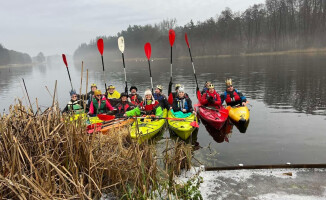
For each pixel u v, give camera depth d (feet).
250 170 11.63
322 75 52.13
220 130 21.86
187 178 11.29
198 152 17.04
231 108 25.49
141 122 20.47
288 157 15.48
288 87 41.27
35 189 7.40
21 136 8.80
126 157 10.57
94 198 9.00
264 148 17.13
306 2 192.95
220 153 16.66
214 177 11.23
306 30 193.06
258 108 28.63
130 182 10.25
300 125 21.57
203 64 120.16
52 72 154.61
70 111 10.53
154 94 26.55
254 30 228.02
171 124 20.98
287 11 207.82
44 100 45.11
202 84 53.62
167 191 9.53
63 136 9.02
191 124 20.03
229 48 222.89
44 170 8.54
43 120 9.32
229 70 79.66
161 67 123.13
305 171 11.17
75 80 85.66
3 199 7.48
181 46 254.68
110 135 12.92
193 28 244.42
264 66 83.87
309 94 34.50
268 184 10.31
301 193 9.50
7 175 7.71
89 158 9.14
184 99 24.43
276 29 214.69
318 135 18.94
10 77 115.03
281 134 19.66
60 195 8.18
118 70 127.95
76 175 8.43
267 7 220.84
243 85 47.14
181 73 82.69
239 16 233.96
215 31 233.35
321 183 10.11
